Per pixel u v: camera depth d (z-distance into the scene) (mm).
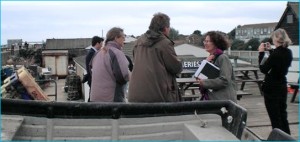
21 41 42906
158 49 3727
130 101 3842
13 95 4777
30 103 2668
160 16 3795
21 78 4781
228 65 4094
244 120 2615
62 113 2666
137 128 2742
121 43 4520
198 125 2820
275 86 4926
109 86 4371
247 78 10375
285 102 5023
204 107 2836
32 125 2684
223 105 2855
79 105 2656
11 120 2635
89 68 6664
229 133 2635
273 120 5004
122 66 4363
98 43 6629
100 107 2672
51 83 19375
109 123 2697
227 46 4238
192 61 10367
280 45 4863
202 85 4055
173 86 3869
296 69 13156
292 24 25453
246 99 9031
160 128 2791
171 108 2787
